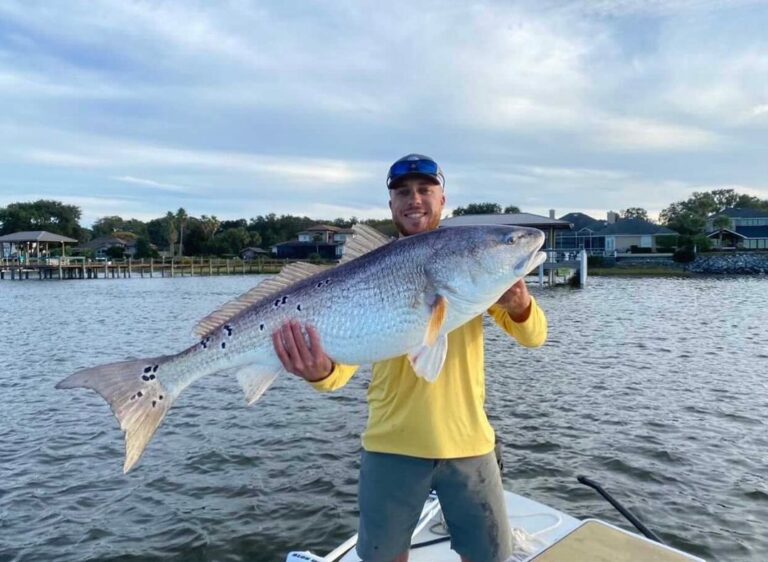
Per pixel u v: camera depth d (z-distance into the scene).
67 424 11.30
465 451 3.26
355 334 3.25
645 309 31.66
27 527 7.11
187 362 3.54
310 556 4.41
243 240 118.25
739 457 8.91
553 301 36.75
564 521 4.69
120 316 31.61
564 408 11.75
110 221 155.00
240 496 7.87
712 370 15.43
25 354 19.66
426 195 3.71
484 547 3.35
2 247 86.94
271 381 3.46
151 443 10.06
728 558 6.16
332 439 10.14
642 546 3.39
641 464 8.66
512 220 50.25
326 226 113.19
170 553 6.47
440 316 3.17
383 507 3.31
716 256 71.12
